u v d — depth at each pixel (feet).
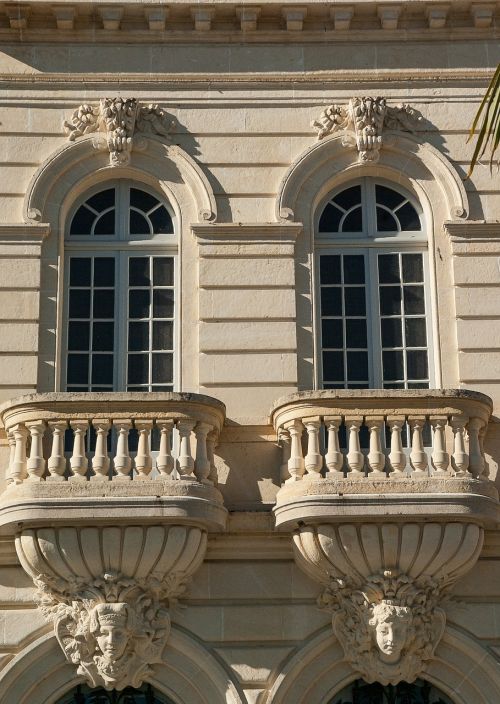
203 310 82.53
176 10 86.69
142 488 74.49
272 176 85.46
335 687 76.64
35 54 86.84
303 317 82.89
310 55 87.40
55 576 75.41
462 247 84.07
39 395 75.51
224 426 79.87
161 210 85.87
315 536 75.20
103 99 85.81
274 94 86.74
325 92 86.84
